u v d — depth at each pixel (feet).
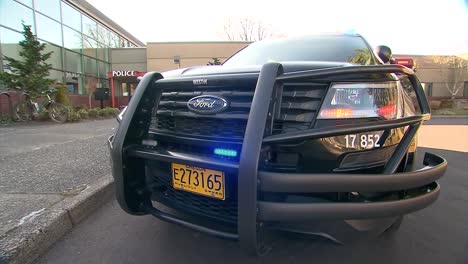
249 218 5.29
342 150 5.71
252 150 5.30
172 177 6.79
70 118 35.73
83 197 9.87
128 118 7.23
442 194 12.50
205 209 6.56
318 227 5.75
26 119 35.73
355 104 5.91
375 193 5.75
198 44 82.64
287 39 11.99
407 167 6.75
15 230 7.61
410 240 8.46
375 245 8.13
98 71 71.10
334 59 9.84
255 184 5.22
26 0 42.60
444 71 92.89
